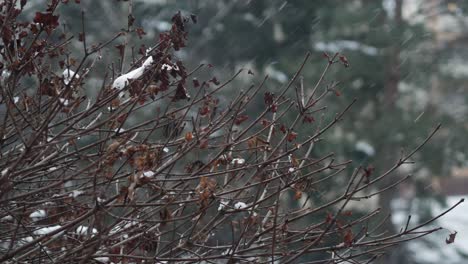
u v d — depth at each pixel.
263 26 48.12
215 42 48.38
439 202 44.03
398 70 43.50
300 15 47.47
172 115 11.29
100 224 9.44
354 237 11.04
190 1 49.00
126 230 10.12
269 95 10.87
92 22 42.66
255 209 10.75
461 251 45.34
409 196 48.47
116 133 9.99
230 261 10.40
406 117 42.06
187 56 46.94
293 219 10.91
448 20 48.69
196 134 10.00
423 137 41.72
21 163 10.91
